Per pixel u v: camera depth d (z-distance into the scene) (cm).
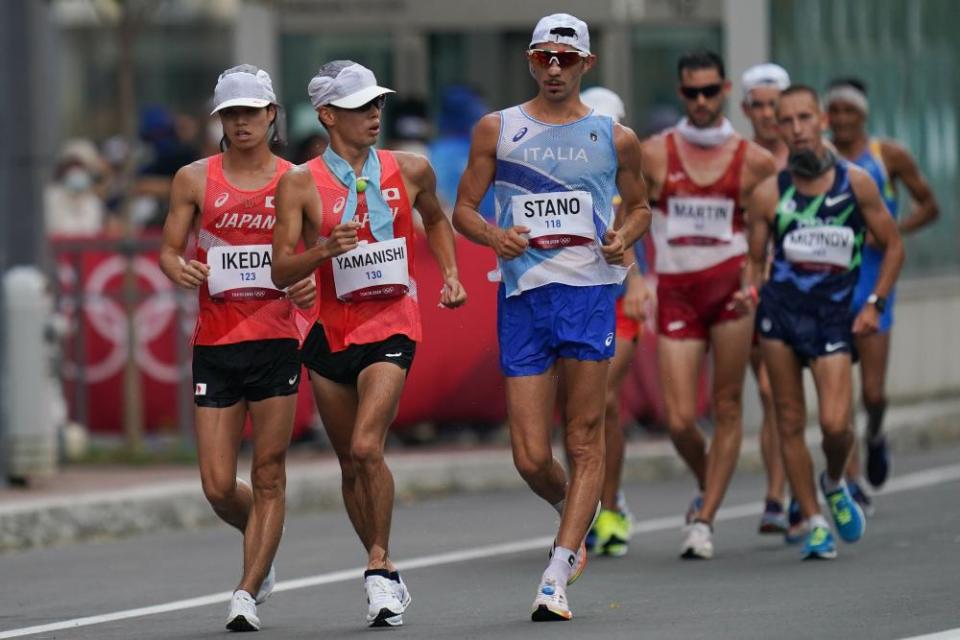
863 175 3594
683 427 3766
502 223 3108
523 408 3069
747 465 5166
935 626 2811
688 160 3747
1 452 4609
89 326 5203
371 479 2967
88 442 5219
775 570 3469
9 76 4694
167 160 6631
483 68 6194
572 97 3067
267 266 3022
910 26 6175
